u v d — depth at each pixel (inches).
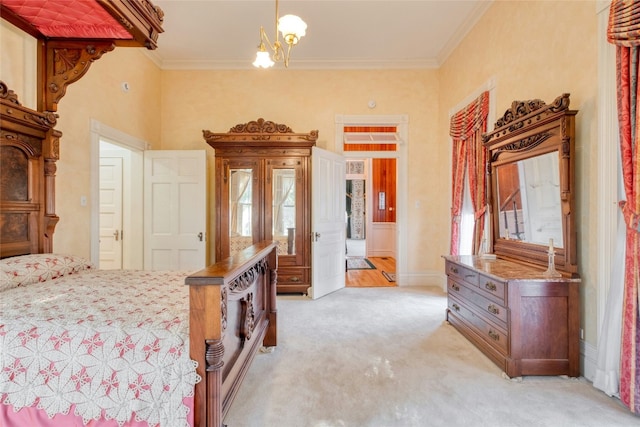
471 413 70.7
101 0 68.5
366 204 318.3
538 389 80.0
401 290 180.5
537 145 98.4
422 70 189.8
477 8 137.9
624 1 70.3
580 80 87.8
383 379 85.2
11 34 90.8
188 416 49.4
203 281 49.5
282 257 169.6
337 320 131.4
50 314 56.1
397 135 192.5
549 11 99.5
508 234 116.2
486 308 97.1
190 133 187.5
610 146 78.5
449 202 174.7
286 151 169.2
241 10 139.3
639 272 68.4
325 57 182.7
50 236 94.7
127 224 171.0
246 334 70.4
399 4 135.6
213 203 185.6
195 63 185.6
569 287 85.1
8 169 82.9
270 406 73.4
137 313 57.8
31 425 50.4
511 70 119.4
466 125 148.9
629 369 70.5
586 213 86.0
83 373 50.1
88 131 125.5
